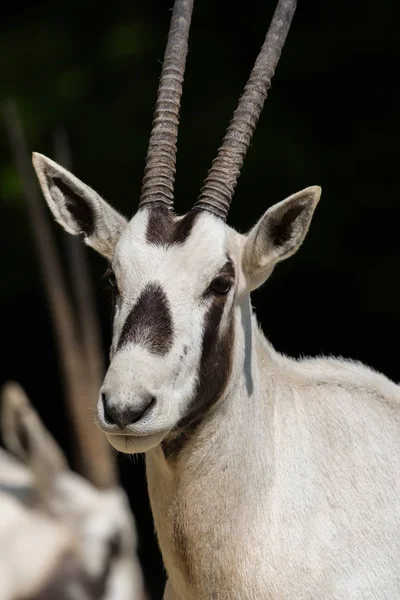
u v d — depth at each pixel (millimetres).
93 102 39406
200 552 13648
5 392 22344
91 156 38594
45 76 40531
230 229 14008
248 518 13609
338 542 13531
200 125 37344
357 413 14516
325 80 37469
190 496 13617
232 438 13609
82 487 22656
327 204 36062
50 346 44188
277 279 37781
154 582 38531
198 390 13055
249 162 36031
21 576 20922
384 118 36750
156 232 13414
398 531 13805
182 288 13008
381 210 35969
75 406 25984
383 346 38625
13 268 40469
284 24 14961
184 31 14742
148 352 12469
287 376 14586
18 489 22156
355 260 36438
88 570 21344
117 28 40250
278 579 13375
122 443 12312
